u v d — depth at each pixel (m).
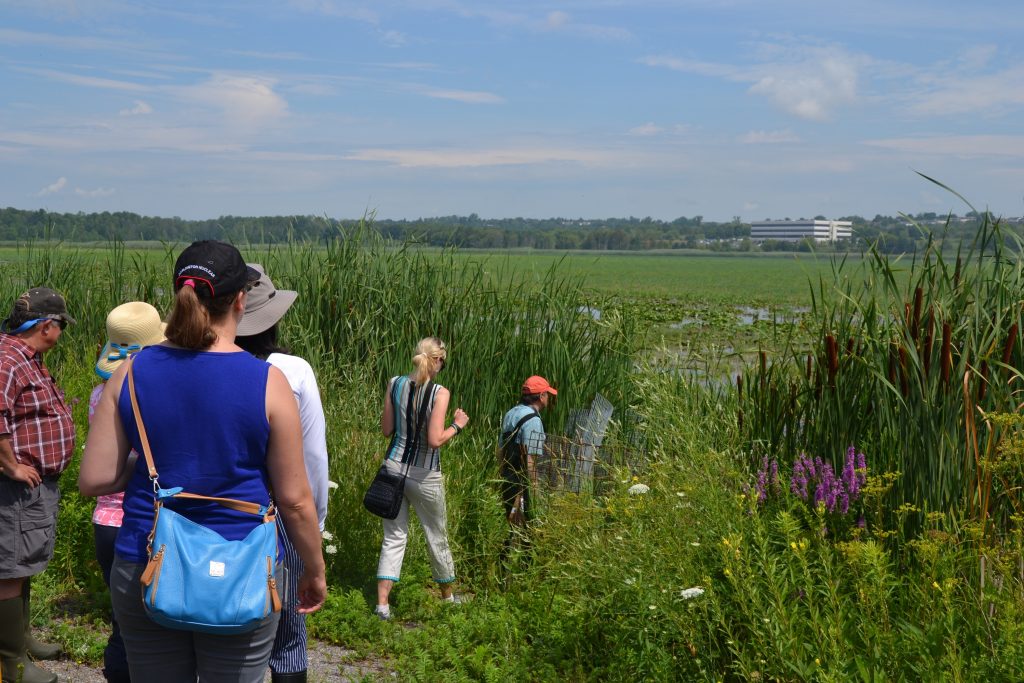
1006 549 3.93
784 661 3.31
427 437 5.28
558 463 6.09
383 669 4.51
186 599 2.18
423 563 5.94
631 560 4.20
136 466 2.34
